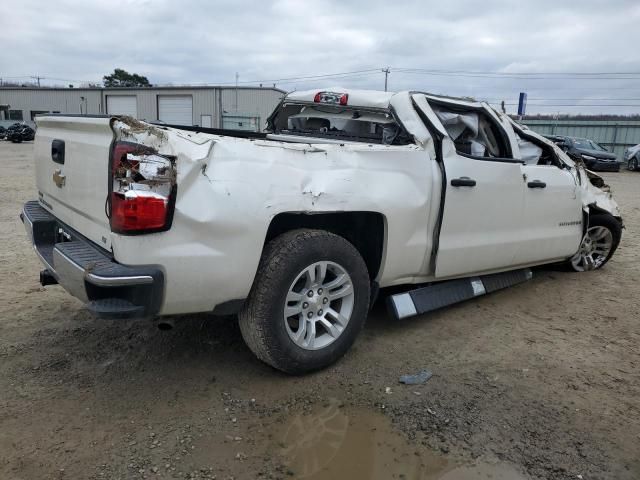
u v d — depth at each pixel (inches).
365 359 145.4
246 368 138.5
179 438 109.0
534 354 151.8
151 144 104.4
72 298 183.5
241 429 112.7
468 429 114.6
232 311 119.7
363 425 115.3
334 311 136.7
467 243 164.4
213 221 108.8
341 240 132.0
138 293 105.3
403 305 154.2
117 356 143.2
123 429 111.6
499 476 100.6
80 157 122.2
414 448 108.0
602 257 239.1
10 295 184.2
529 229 188.7
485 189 165.5
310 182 124.4
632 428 116.6
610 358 150.5
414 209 145.9
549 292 207.2
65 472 98.3
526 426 116.3
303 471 100.3
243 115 1854.1
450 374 138.6
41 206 162.6
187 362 140.9
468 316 179.5
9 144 1336.1
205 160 108.5
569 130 1254.3
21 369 134.9
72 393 124.7
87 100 2032.5
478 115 179.2
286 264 121.6
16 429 110.3
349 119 178.4
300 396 125.9
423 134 153.3
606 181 732.0
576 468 103.2
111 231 107.8
